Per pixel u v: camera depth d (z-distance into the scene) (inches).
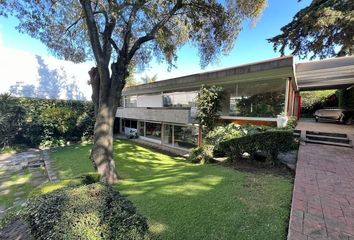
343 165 226.8
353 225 116.0
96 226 81.4
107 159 280.1
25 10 288.5
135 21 318.3
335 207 136.1
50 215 89.4
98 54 277.1
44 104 625.3
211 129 422.3
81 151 534.3
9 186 308.7
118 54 296.0
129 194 191.8
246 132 335.0
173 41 378.9
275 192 170.2
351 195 153.9
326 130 385.7
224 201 157.6
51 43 358.6
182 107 541.3
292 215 127.0
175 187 197.5
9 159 467.2
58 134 633.0
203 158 363.9
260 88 412.2
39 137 594.2
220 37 333.7
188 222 132.9
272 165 260.1
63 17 346.6
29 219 98.7
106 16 282.0
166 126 616.7
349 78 505.7
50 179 327.3
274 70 358.6
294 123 406.6
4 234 125.5
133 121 803.4
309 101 776.3
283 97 383.2
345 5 534.6
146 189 203.0
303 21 572.1
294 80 426.3
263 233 115.9
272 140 255.8
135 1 241.4
